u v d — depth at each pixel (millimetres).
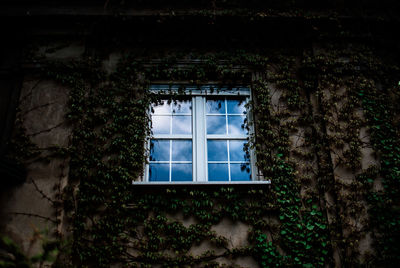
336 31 6305
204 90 6121
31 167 5180
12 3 6152
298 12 6246
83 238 4863
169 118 5945
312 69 6059
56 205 4965
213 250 4887
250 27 6336
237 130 5914
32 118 5512
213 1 6246
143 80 5965
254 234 4973
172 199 5109
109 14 6141
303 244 4926
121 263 4773
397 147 5496
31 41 6086
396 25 6312
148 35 6289
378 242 4895
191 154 5727
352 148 5449
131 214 5020
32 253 4617
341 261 4828
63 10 6125
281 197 5184
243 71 6117
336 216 5082
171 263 4777
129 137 5492
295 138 5613
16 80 5859
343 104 5773
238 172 5605
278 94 5938
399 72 6117
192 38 6312
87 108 5648
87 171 5207
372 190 5207
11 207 4906
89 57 5977
